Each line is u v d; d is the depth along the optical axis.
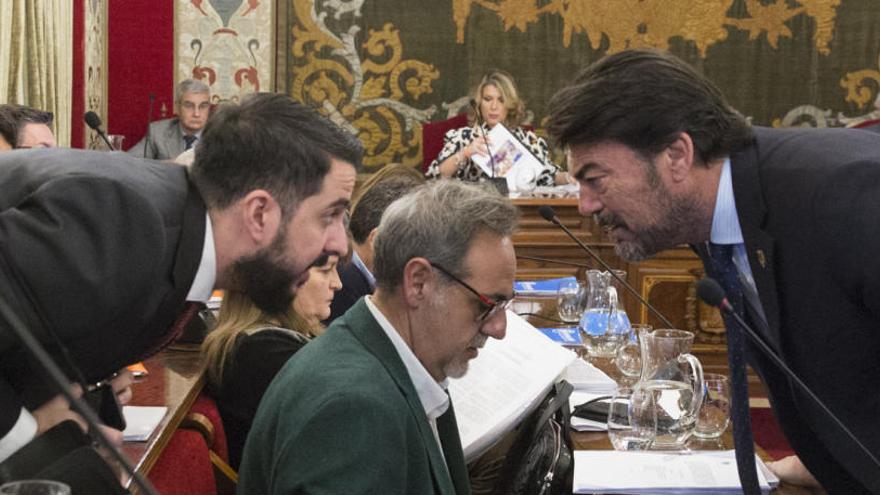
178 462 2.79
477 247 2.25
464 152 7.30
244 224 2.05
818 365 2.13
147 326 2.09
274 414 2.15
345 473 1.99
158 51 8.89
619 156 2.13
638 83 2.11
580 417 3.11
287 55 9.11
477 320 2.27
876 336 2.07
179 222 2.05
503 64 9.25
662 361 2.96
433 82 9.23
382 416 2.06
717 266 2.25
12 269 1.86
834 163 2.04
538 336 2.98
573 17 9.23
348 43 9.15
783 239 2.09
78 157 2.07
